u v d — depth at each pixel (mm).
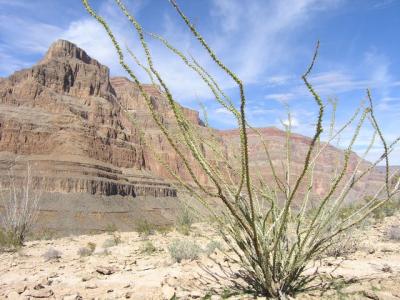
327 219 4617
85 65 158750
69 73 151000
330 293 4730
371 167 4527
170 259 8633
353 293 4723
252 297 4648
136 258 9586
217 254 8305
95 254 10789
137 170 131375
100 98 151625
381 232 11945
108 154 123750
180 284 5613
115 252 11062
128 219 98562
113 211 97000
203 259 7949
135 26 3125
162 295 4965
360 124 4141
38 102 127938
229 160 4820
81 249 11297
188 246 8664
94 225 87562
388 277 5496
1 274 7879
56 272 7785
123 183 113188
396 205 17781
